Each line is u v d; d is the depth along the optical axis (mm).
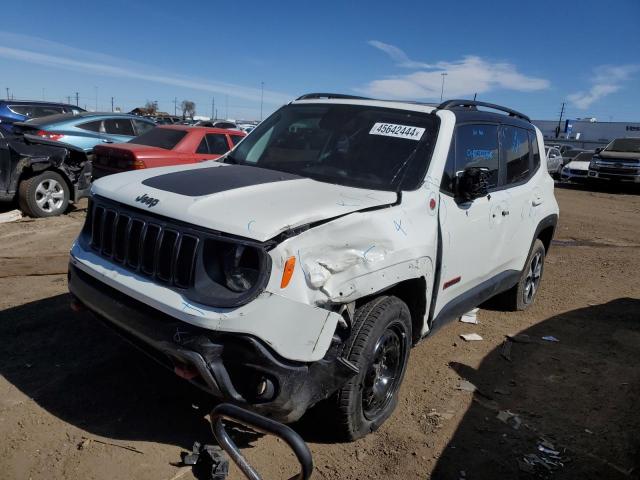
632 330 5402
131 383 3676
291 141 4125
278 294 2592
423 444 3293
